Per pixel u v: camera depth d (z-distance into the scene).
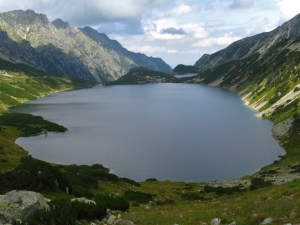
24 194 21.41
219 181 73.69
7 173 35.78
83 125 162.25
